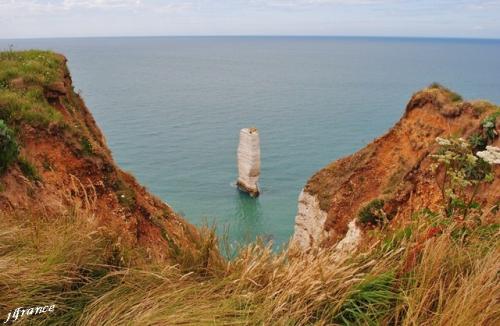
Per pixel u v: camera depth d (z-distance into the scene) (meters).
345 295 4.64
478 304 4.13
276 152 82.06
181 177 68.81
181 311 4.54
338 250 5.74
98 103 142.25
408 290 4.68
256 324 4.46
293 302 4.75
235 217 53.66
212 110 134.38
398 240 5.82
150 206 14.34
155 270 5.77
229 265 5.87
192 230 8.69
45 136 11.48
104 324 4.42
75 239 5.64
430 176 14.67
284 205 58.16
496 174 10.34
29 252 5.32
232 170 72.38
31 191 8.84
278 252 6.12
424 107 21.12
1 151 8.65
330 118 119.00
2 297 4.48
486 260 4.94
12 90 13.28
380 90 189.62
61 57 19.91
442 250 5.01
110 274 5.14
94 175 11.95
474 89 189.62
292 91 187.38
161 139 92.56
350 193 23.39
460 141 7.22
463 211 6.48
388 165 22.38
